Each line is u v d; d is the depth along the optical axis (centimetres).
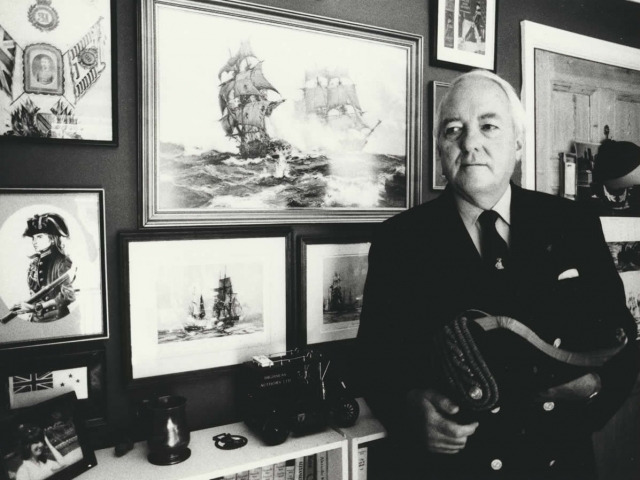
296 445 147
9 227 134
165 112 150
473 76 135
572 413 119
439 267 128
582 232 131
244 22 160
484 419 115
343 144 179
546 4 223
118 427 150
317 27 171
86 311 143
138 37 146
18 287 135
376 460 169
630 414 235
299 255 174
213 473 131
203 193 156
